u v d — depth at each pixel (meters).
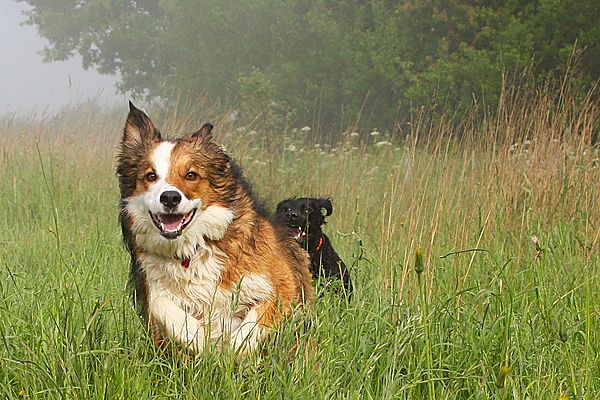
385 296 5.11
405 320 4.60
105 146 12.77
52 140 13.50
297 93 24.42
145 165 4.66
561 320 4.58
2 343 4.34
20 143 13.56
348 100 23.62
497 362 4.41
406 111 21.28
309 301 5.04
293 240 5.21
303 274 5.08
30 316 4.57
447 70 18.38
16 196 10.59
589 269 5.89
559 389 4.01
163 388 4.11
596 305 5.28
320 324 4.44
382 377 4.23
